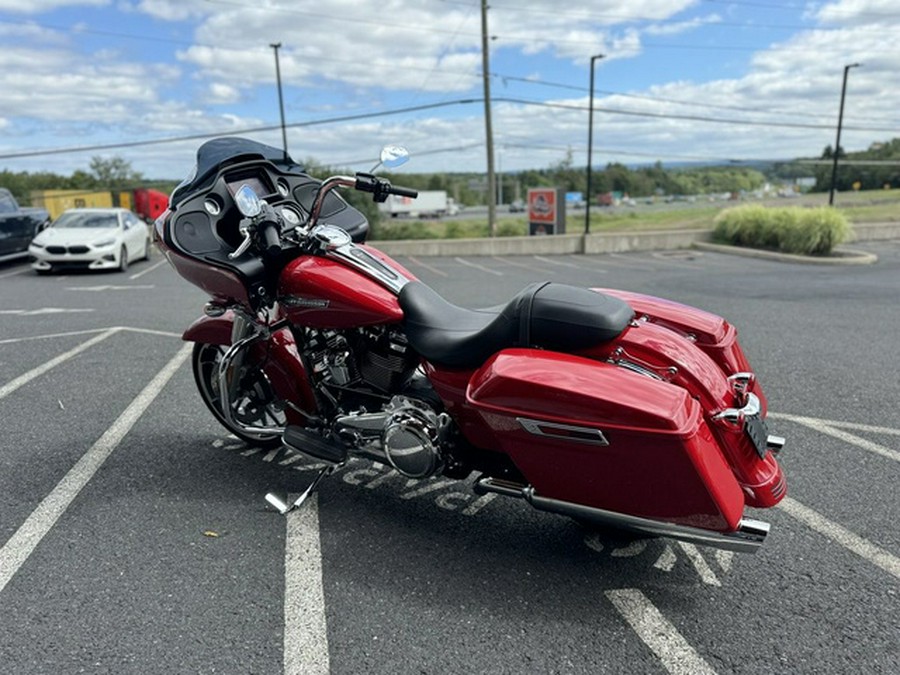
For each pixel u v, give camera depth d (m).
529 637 2.26
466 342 2.60
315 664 2.13
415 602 2.45
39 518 3.04
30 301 8.84
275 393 3.37
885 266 13.97
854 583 2.55
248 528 2.97
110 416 4.32
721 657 2.16
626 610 2.41
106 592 2.49
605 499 2.31
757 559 2.72
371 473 3.54
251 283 2.97
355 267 2.90
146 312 7.92
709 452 2.14
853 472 3.49
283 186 3.46
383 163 3.13
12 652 2.17
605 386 2.18
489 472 2.73
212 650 2.19
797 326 7.12
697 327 2.73
